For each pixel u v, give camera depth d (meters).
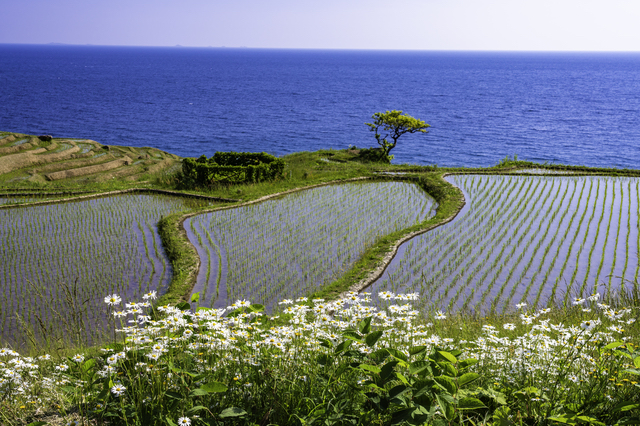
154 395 2.68
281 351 3.22
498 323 8.21
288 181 25.86
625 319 5.01
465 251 14.81
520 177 27.53
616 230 16.86
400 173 28.55
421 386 2.38
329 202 21.64
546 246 15.14
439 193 22.91
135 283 12.52
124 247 15.45
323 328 3.80
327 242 15.92
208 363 3.07
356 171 29.12
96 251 15.02
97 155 31.88
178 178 25.64
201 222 18.31
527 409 2.63
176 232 16.64
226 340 3.15
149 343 3.12
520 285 12.21
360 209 20.39
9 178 25.00
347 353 2.83
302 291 12.02
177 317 3.24
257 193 22.86
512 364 3.33
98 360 3.32
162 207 20.92
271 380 2.89
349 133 66.56
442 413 2.24
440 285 12.33
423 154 52.16
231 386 2.89
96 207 20.81
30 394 3.43
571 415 2.29
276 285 12.41
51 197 22.23
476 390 2.78
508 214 19.09
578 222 17.89
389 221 18.53
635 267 13.32
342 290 11.72
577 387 2.98
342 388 2.81
